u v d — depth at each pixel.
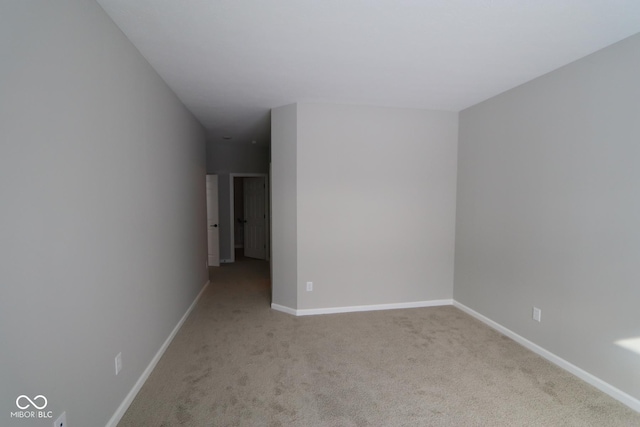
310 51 2.19
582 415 1.87
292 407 1.93
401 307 3.70
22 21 1.10
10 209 1.06
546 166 2.54
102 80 1.66
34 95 1.16
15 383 1.08
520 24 1.83
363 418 1.84
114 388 1.77
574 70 2.31
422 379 2.24
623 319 2.00
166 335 2.70
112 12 1.69
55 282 1.28
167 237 2.74
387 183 3.57
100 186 1.63
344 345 2.76
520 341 2.80
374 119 3.49
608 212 2.07
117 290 1.81
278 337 2.91
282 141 3.48
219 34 1.94
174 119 3.00
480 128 3.32
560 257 2.42
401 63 2.38
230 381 2.20
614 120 2.04
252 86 2.85
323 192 3.44
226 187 6.28
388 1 1.61
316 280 3.50
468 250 3.53
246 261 6.51
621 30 1.88
